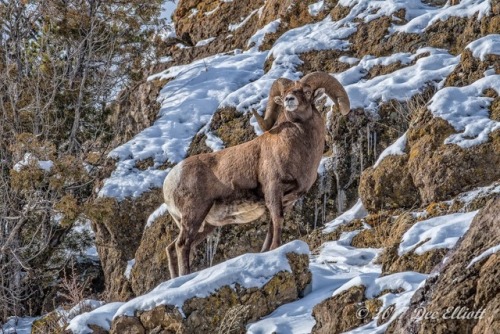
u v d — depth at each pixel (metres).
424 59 56.78
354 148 53.28
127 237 56.03
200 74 68.94
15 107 72.94
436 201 43.72
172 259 40.78
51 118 75.94
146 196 56.91
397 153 47.22
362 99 54.59
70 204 57.97
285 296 34.28
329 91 39.69
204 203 39.91
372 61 59.72
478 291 23.30
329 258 43.12
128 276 54.19
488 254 24.20
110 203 55.66
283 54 64.12
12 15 77.94
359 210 49.47
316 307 31.23
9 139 71.81
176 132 62.22
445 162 44.00
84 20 77.56
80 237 68.56
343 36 63.72
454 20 59.03
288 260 34.97
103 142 74.44
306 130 38.19
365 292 30.16
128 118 70.94
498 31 54.88
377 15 63.69
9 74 75.56
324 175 52.97
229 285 33.88
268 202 38.28
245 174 39.16
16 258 59.69
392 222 44.75
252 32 73.88
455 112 46.12
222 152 40.28
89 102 76.69
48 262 67.44
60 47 79.19
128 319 33.81
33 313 63.75
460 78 50.59
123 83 76.75
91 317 35.66
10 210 66.88
